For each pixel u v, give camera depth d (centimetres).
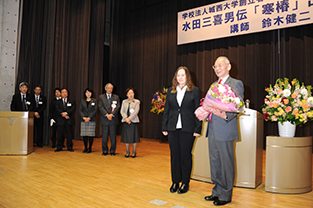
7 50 683
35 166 390
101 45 855
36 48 745
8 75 682
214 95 215
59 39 766
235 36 659
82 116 513
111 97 503
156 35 829
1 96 670
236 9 641
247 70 638
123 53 923
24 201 236
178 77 263
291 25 567
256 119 289
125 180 315
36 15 752
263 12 602
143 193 264
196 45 734
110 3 946
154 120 824
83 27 820
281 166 271
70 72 826
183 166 264
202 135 320
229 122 230
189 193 267
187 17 726
